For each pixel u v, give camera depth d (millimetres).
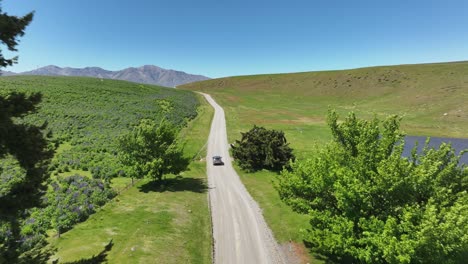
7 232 16594
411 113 87375
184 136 63406
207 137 65000
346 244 15750
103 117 68312
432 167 14711
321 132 69062
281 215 27938
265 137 44188
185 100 112812
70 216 24828
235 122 81938
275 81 167500
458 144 58312
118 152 44438
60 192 30219
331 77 152000
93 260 16812
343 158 17953
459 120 76125
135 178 37312
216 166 46312
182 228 24953
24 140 9703
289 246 22922
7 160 37312
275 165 43375
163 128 35750
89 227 24000
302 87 149125
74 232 23094
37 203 10516
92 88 101125
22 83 90875
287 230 25062
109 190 31812
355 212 16438
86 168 38938
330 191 18688
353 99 119438
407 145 57844
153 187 35031
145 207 28406
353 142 18391
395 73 135625
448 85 106125
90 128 59406
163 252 20781
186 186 36375
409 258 12477
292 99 130625
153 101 97625
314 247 21453
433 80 116812
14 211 9961
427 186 14852
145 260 19375
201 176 41219
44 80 102375
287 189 21281
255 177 40812
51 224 24250
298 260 21078
